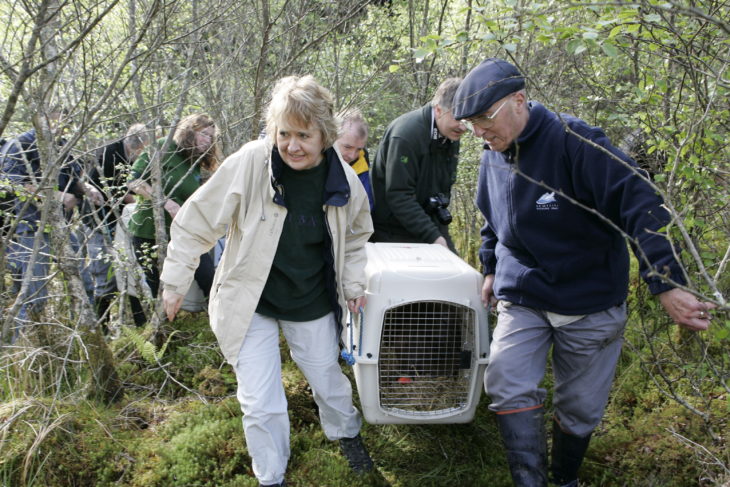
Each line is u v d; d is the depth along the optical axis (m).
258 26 4.64
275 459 2.51
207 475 2.84
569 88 4.20
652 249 2.13
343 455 2.97
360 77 5.36
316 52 5.07
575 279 2.47
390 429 3.28
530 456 2.40
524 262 2.58
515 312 2.61
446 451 3.13
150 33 3.50
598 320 2.48
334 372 2.76
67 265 3.23
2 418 2.88
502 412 2.50
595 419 2.59
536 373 2.53
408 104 5.79
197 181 4.23
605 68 3.82
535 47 4.61
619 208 2.28
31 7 2.72
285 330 2.74
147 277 4.22
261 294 2.56
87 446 2.92
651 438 3.02
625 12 2.12
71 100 3.54
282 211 2.48
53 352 3.40
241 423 3.10
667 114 3.03
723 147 2.84
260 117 3.98
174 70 4.45
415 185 3.57
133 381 3.60
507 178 2.51
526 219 2.47
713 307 2.11
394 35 5.48
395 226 3.79
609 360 2.55
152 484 2.77
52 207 3.12
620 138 3.79
